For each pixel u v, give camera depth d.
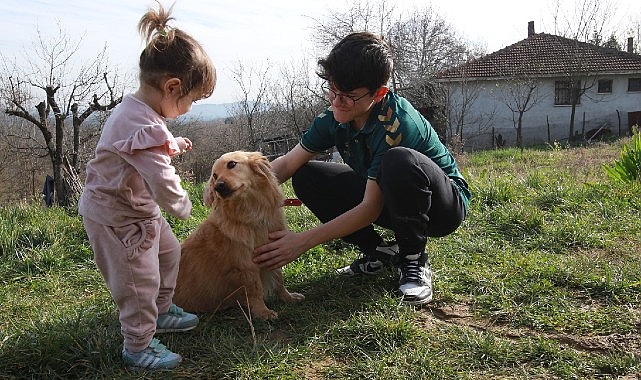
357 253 4.13
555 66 28.16
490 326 2.88
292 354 2.53
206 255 3.00
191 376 2.37
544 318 2.88
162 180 2.24
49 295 3.60
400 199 2.97
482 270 3.61
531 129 28.52
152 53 2.37
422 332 2.74
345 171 3.63
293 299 3.25
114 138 2.30
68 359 2.49
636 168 6.61
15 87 13.82
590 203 5.37
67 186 9.18
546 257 3.87
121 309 2.40
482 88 27.91
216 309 2.99
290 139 21.66
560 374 2.35
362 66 2.79
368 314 2.89
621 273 3.38
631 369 2.34
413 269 3.25
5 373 2.43
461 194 3.38
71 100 11.87
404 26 25.16
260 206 2.94
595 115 28.38
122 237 2.33
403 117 3.08
